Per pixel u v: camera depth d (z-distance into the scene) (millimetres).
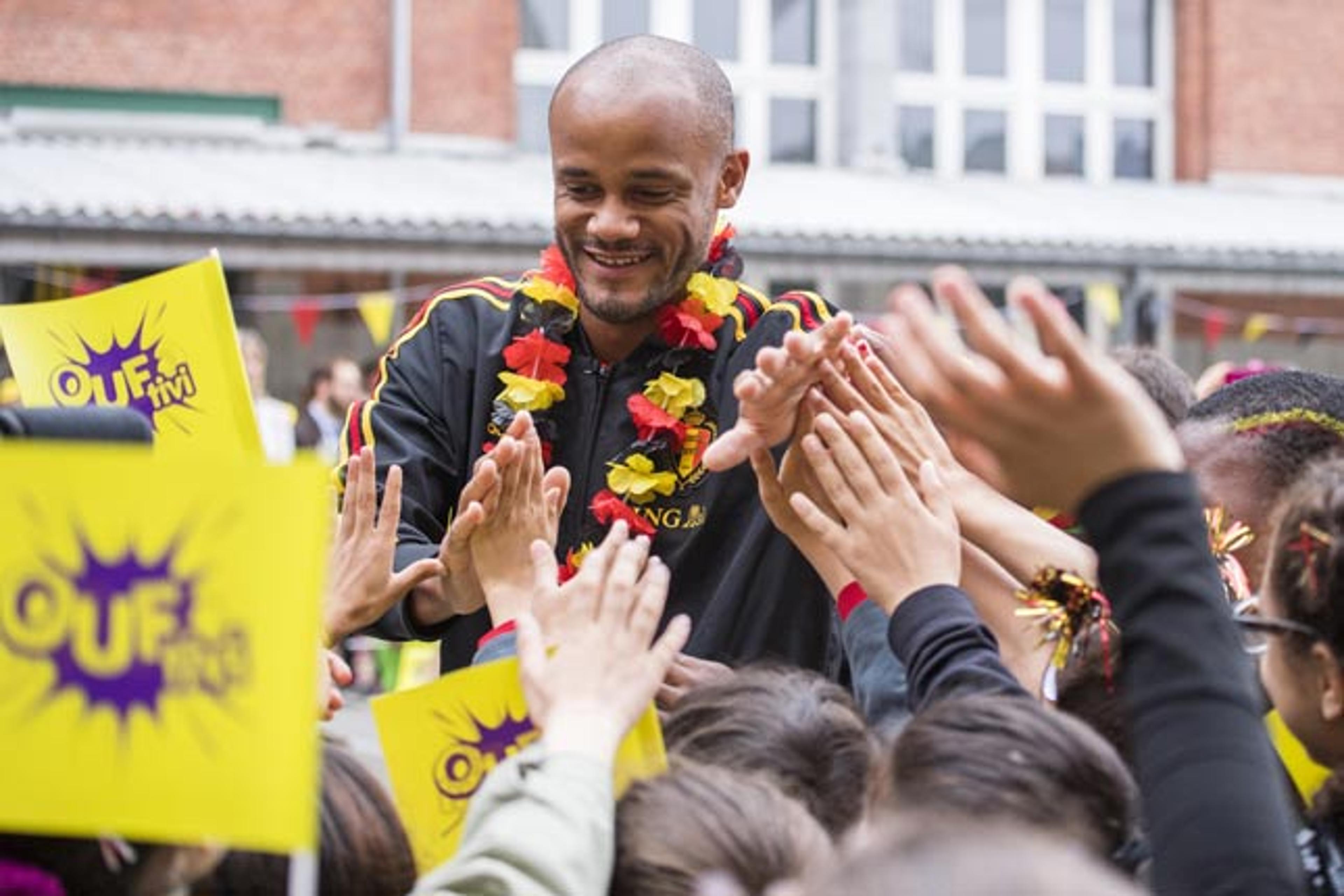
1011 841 1267
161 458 1790
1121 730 2514
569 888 1973
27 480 1795
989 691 2316
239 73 16172
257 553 1773
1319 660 2146
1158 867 1745
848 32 17781
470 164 15797
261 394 10359
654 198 3289
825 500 2684
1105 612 2566
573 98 3287
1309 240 15727
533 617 2389
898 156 18312
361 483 3055
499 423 3447
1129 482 1755
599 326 3447
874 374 2664
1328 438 3090
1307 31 18406
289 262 13172
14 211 12578
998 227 14961
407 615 3246
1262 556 3088
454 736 2498
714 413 3436
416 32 16344
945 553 2477
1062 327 1685
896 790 2182
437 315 3561
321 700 2869
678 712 2670
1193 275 15125
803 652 3375
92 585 1791
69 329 3115
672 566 3412
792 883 1962
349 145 16281
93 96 15914
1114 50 18656
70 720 1787
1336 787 2168
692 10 17797
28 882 1923
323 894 2236
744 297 3512
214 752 1768
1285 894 1717
